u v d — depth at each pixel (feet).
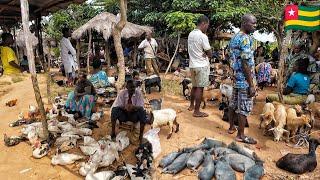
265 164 15.28
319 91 24.29
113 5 61.46
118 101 17.65
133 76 30.22
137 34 48.93
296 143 17.57
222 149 15.72
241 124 17.39
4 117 22.75
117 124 19.62
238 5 47.85
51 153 16.56
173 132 18.74
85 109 20.90
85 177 14.14
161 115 17.74
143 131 17.49
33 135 17.70
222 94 23.63
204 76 20.59
